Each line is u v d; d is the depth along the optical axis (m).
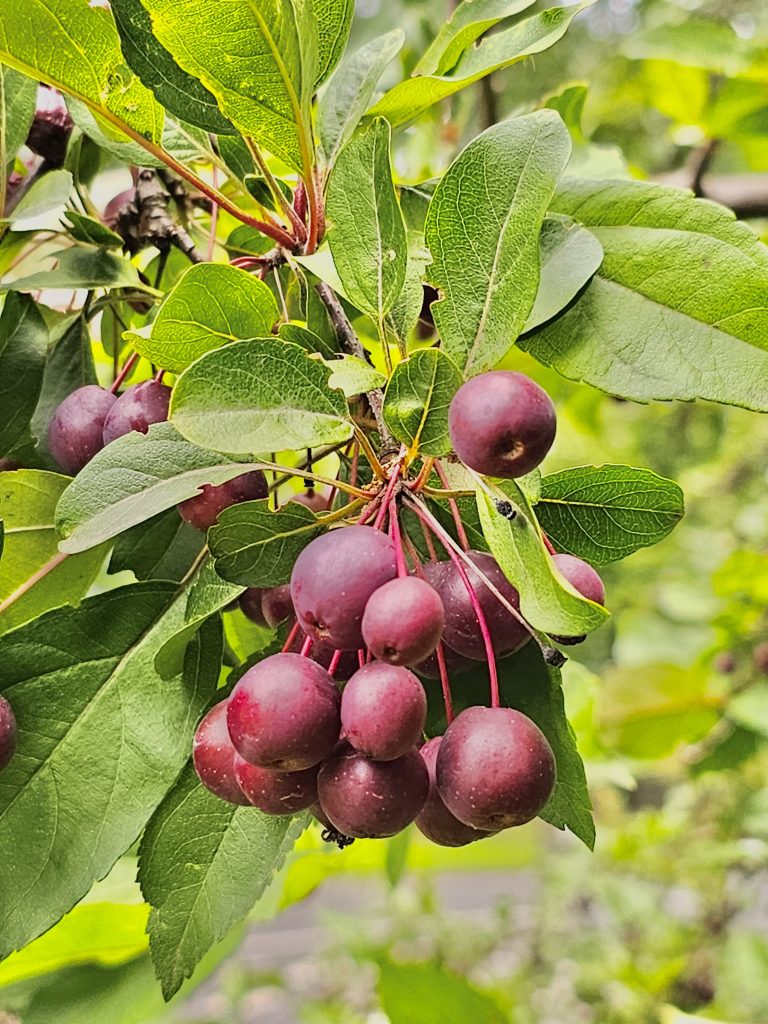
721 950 0.52
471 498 0.18
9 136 0.22
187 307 0.16
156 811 0.18
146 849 0.18
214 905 0.18
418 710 0.14
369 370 0.16
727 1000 0.50
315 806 0.16
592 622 0.14
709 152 0.38
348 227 0.17
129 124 0.19
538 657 0.18
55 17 0.17
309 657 0.16
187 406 0.14
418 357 0.15
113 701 0.19
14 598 0.20
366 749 0.14
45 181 0.22
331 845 0.32
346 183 0.17
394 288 0.17
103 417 0.19
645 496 0.18
